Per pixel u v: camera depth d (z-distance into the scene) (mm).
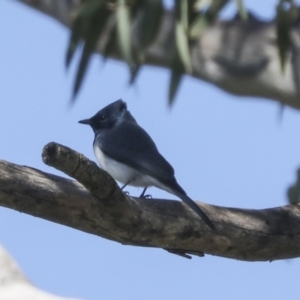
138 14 12078
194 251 10273
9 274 6289
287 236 10445
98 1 11984
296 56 12008
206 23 11805
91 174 8539
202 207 10188
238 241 10234
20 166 9117
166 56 12875
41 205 9125
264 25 12445
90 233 9633
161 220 9711
